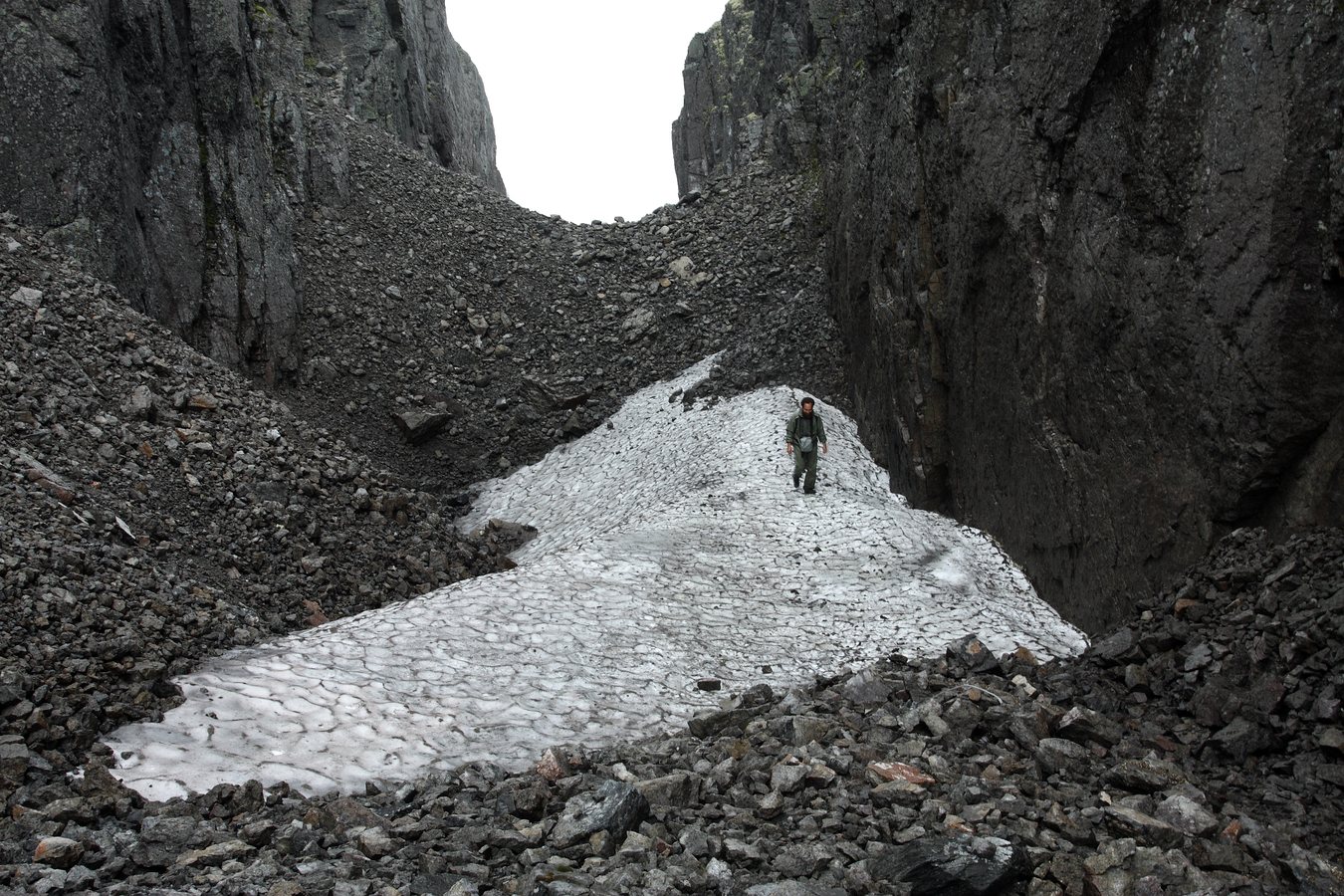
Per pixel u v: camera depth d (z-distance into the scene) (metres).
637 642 11.89
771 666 11.55
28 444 12.92
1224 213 9.59
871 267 21.17
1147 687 9.53
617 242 37.12
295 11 47.91
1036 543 14.20
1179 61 10.34
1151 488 11.07
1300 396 8.94
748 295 31.83
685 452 22.47
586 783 7.23
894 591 14.05
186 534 13.35
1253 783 7.47
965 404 16.78
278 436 17.36
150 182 24.11
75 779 7.14
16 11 20.47
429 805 7.07
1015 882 5.66
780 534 16.72
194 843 6.01
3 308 15.84
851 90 24.12
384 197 35.62
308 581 13.98
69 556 10.31
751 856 5.85
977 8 16.06
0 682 7.96
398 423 26.88
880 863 5.73
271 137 31.98
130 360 16.80
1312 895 5.68
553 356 30.69
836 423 22.77
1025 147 13.61
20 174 19.72
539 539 21.44
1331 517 8.91
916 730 8.40
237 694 9.15
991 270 15.13
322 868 5.58
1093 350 12.16
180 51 26.06
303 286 28.98
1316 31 8.45
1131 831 6.20
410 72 57.09
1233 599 9.45
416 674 10.21
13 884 5.21
